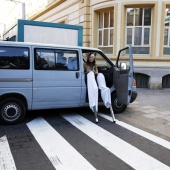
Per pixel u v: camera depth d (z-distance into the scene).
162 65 12.32
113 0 12.34
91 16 13.66
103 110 7.02
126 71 5.80
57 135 4.77
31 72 5.39
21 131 4.97
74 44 9.45
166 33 12.69
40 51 5.51
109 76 6.51
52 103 5.71
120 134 4.93
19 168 3.37
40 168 3.38
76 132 4.99
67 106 5.93
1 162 3.55
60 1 16.98
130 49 5.79
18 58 5.29
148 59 12.21
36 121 5.74
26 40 8.32
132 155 3.88
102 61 6.57
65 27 9.16
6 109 5.32
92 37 13.71
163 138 4.74
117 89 6.27
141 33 12.67
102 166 3.47
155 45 12.19
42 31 8.63
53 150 4.02
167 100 8.92
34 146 4.18
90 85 5.74
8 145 4.20
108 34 13.40
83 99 6.05
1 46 5.14
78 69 5.94
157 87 12.33
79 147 4.18
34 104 5.54
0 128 5.14
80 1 14.26
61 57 5.75
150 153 3.98
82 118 6.12
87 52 6.25
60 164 3.51
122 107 6.75
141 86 12.75
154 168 3.45
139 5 12.12
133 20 12.64
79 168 3.39
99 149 4.11
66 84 5.78
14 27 8.86
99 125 5.54
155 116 6.47
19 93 5.32
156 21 12.02
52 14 19.00
